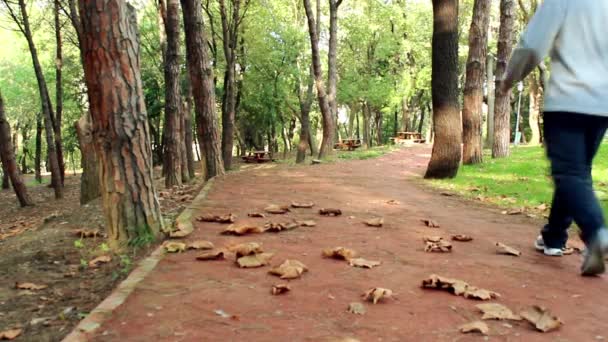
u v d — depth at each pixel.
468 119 14.98
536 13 3.40
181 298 2.94
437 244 4.29
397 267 3.68
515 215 6.51
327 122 21.39
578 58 3.28
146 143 4.70
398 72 41.00
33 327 2.87
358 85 37.69
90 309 3.13
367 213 6.04
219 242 4.34
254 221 5.25
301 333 2.47
